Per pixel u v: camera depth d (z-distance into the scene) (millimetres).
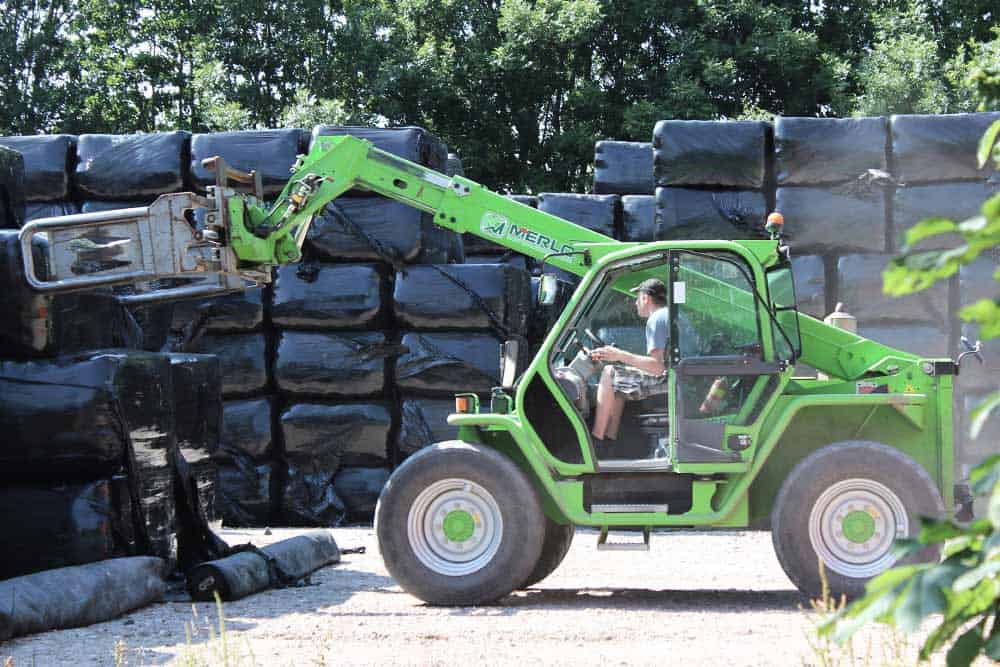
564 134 29375
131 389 7316
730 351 6953
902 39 26656
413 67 28938
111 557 7156
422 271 11586
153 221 7430
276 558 7930
